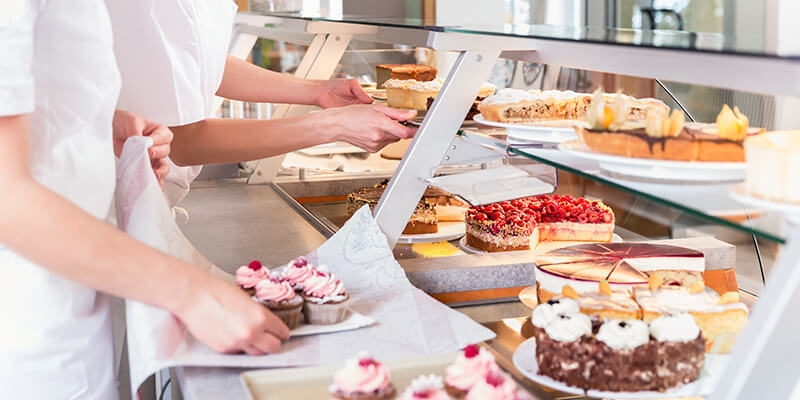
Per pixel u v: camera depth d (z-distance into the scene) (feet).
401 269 4.42
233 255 5.47
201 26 5.71
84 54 3.56
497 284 4.70
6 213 2.94
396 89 6.66
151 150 4.31
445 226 6.08
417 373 3.32
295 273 4.00
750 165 2.77
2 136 2.92
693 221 5.47
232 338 3.33
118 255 3.14
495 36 4.29
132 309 3.40
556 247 5.49
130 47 5.35
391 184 4.54
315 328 3.78
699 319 3.49
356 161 7.32
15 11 2.90
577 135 3.58
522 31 4.36
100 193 3.71
